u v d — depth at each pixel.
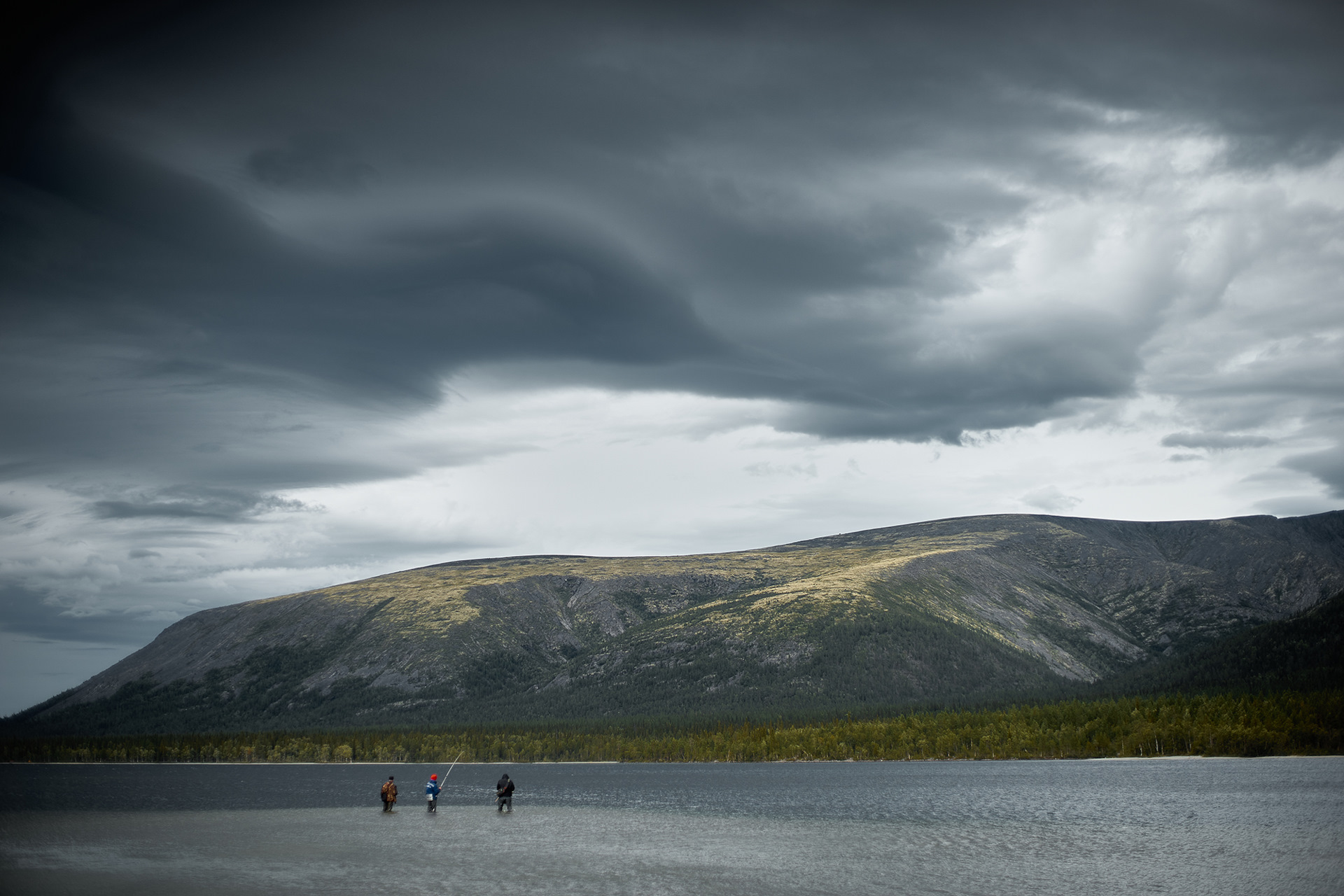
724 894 73.06
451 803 174.25
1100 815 125.31
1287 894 70.81
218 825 129.50
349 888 75.62
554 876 81.62
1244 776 178.62
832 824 125.19
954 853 94.81
